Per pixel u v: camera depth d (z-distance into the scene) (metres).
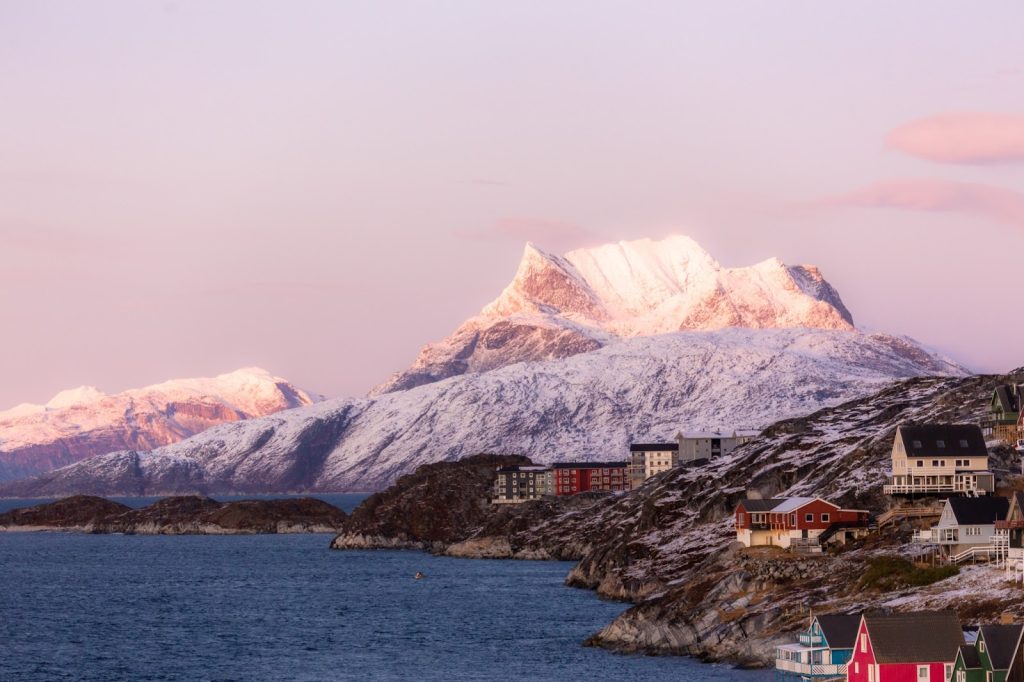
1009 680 159.12
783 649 193.00
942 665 168.75
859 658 173.12
